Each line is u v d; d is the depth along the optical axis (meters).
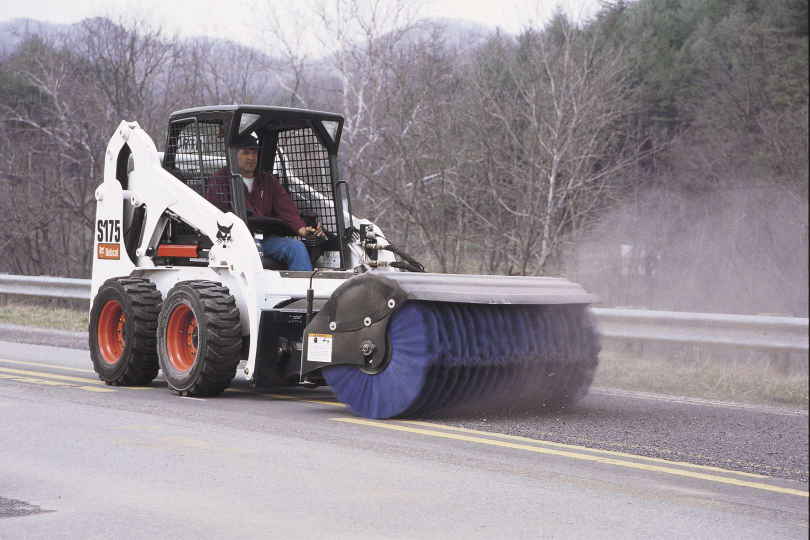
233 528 5.64
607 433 8.86
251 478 6.80
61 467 7.07
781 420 9.84
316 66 29.58
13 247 29.30
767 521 6.09
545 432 8.81
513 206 23.81
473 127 23.84
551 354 9.88
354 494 6.43
